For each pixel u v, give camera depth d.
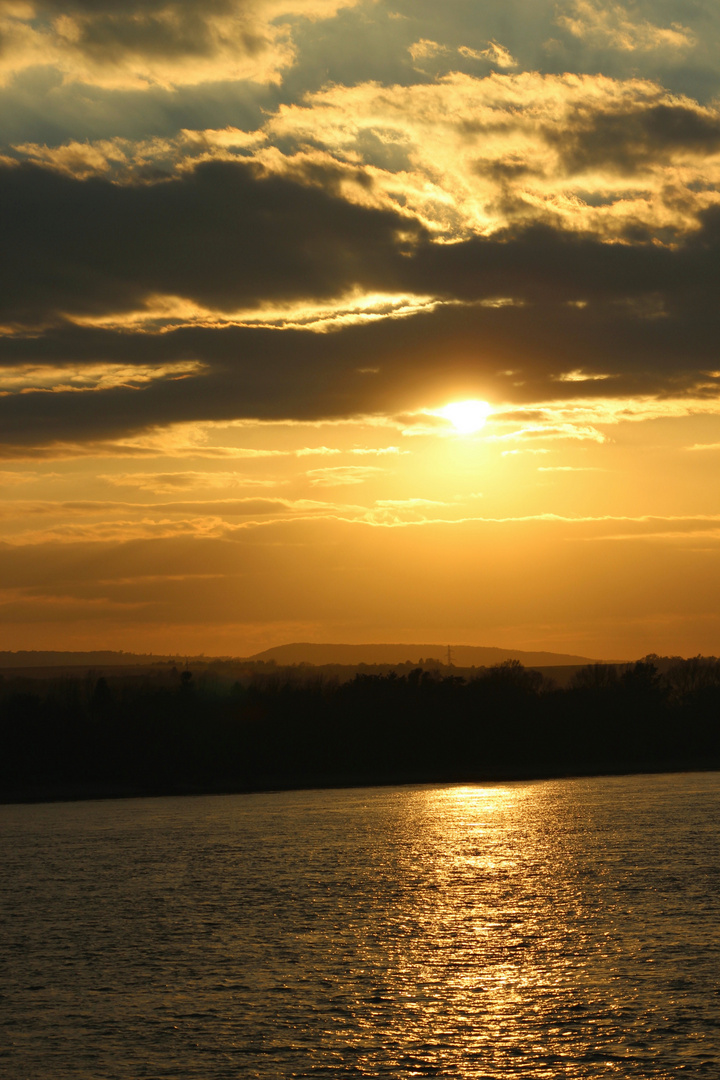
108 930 66.75
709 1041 43.78
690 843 101.06
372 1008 49.09
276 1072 41.53
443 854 99.50
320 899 76.62
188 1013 48.69
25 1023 47.50
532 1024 46.34
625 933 62.78
